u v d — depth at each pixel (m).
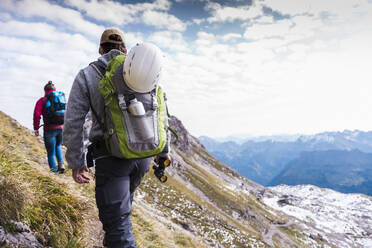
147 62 2.11
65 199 3.34
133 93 2.20
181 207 97.69
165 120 2.54
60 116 5.89
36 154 7.28
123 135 2.12
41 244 2.64
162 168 2.73
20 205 2.65
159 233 7.23
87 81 2.22
